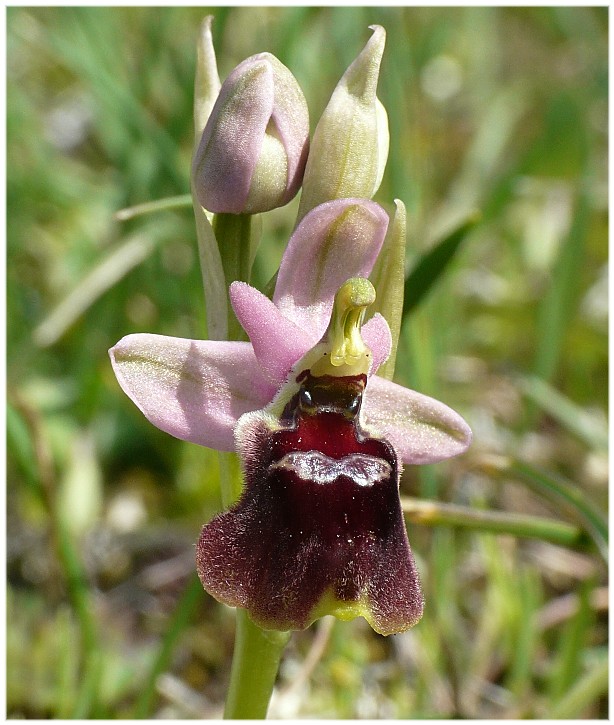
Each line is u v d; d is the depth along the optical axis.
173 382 0.09
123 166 0.16
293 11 0.15
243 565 0.09
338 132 0.09
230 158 0.09
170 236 0.14
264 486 0.09
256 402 0.09
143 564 0.14
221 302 0.10
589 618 0.12
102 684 0.12
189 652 0.13
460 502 0.14
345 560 0.09
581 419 0.14
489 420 0.15
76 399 0.15
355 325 0.09
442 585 0.12
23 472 0.12
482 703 0.12
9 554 0.13
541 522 0.11
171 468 0.14
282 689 0.12
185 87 0.15
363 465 0.09
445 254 0.11
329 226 0.09
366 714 0.12
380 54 0.09
